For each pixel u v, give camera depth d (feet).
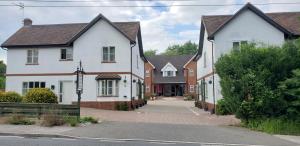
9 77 107.65
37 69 106.73
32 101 79.77
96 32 100.07
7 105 60.54
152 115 78.43
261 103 55.26
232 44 85.51
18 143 37.29
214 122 66.33
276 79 57.06
